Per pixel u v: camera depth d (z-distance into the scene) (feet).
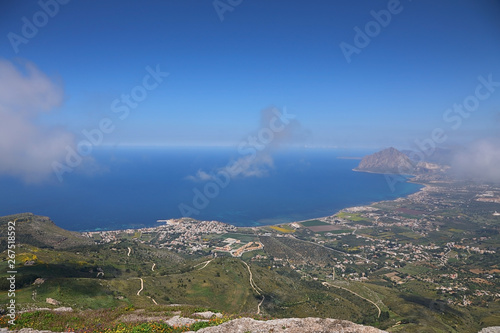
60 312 96.63
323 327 75.00
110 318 91.25
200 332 73.97
